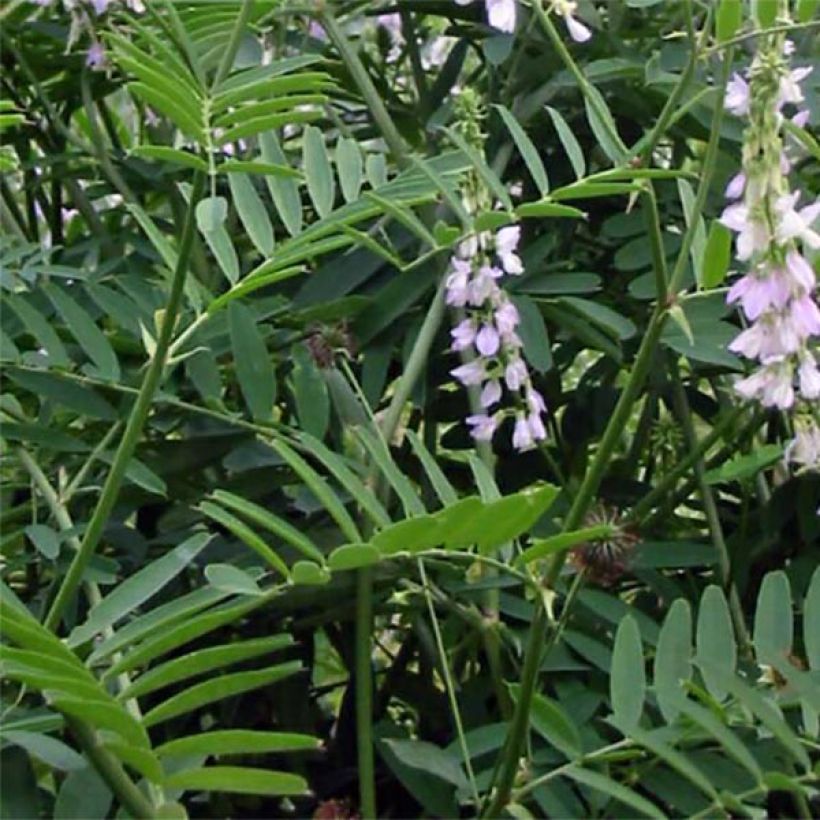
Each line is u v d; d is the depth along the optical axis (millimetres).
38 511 1001
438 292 1006
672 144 1089
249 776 797
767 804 956
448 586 964
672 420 1104
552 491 806
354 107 1215
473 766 946
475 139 917
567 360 1108
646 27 1114
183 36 876
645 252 1027
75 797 854
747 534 1073
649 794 917
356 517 994
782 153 832
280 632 1035
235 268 885
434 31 1272
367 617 942
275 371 1022
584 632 977
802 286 833
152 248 1078
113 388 976
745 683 852
